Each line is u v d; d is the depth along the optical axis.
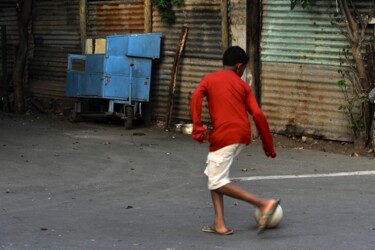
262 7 39.56
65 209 23.50
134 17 47.19
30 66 54.59
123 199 25.12
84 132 43.03
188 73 44.28
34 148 36.62
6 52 55.00
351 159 33.56
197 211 22.88
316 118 38.16
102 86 43.66
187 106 44.56
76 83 45.53
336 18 36.66
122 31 48.09
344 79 36.78
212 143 19.38
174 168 31.44
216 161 19.27
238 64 19.72
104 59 43.53
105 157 34.19
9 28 55.66
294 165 31.98
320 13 37.28
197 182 28.28
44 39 53.34
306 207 23.08
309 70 38.09
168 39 45.19
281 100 39.50
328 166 31.69
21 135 41.50
